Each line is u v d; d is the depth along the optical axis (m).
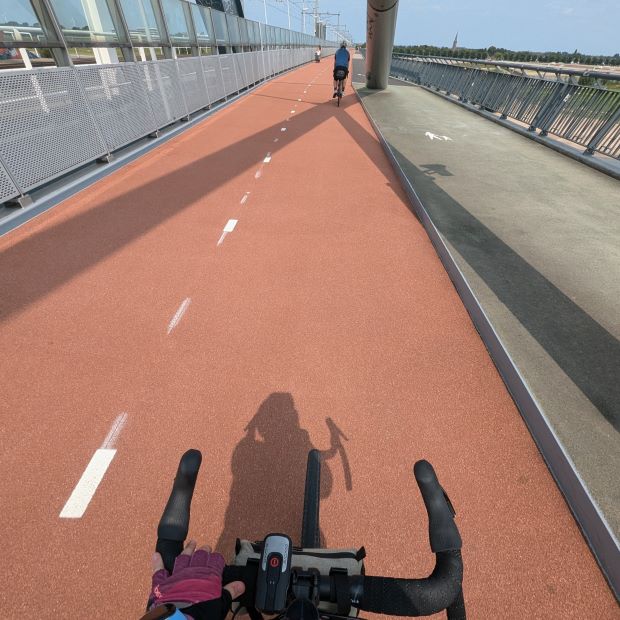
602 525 1.75
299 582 0.84
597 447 2.19
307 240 4.75
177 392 2.53
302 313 3.40
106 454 2.12
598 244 4.80
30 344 2.88
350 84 23.48
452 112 14.46
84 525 1.80
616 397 2.55
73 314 3.23
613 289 3.85
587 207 6.02
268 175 7.08
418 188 6.47
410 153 8.65
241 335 3.09
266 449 2.19
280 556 0.79
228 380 2.65
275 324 3.24
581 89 9.32
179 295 3.57
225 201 5.82
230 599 0.75
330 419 2.39
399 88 21.78
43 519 1.81
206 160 7.77
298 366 2.80
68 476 2.00
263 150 8.69
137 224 4.94
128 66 7.33
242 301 3.53
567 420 2.36
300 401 2.51
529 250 4.57
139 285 3.69
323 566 1.01
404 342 3.11
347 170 7.57
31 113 4.87
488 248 4.57
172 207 5.51
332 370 2.78
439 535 0.98
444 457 2.20
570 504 1.98
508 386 2.71
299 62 38.88
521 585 1.67
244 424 2.33
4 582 1.59
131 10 7.75
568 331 3.20
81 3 6.06
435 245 4.77
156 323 3.18
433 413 2.48
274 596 0.75
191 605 0.66
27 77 4.76
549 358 2.87
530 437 2.36
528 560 1.76
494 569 1.72
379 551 1.78
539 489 2.06
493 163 8.23
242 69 16.44
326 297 3.65
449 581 0.90
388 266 4.26
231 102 14.52
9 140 4.56
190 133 9.87
